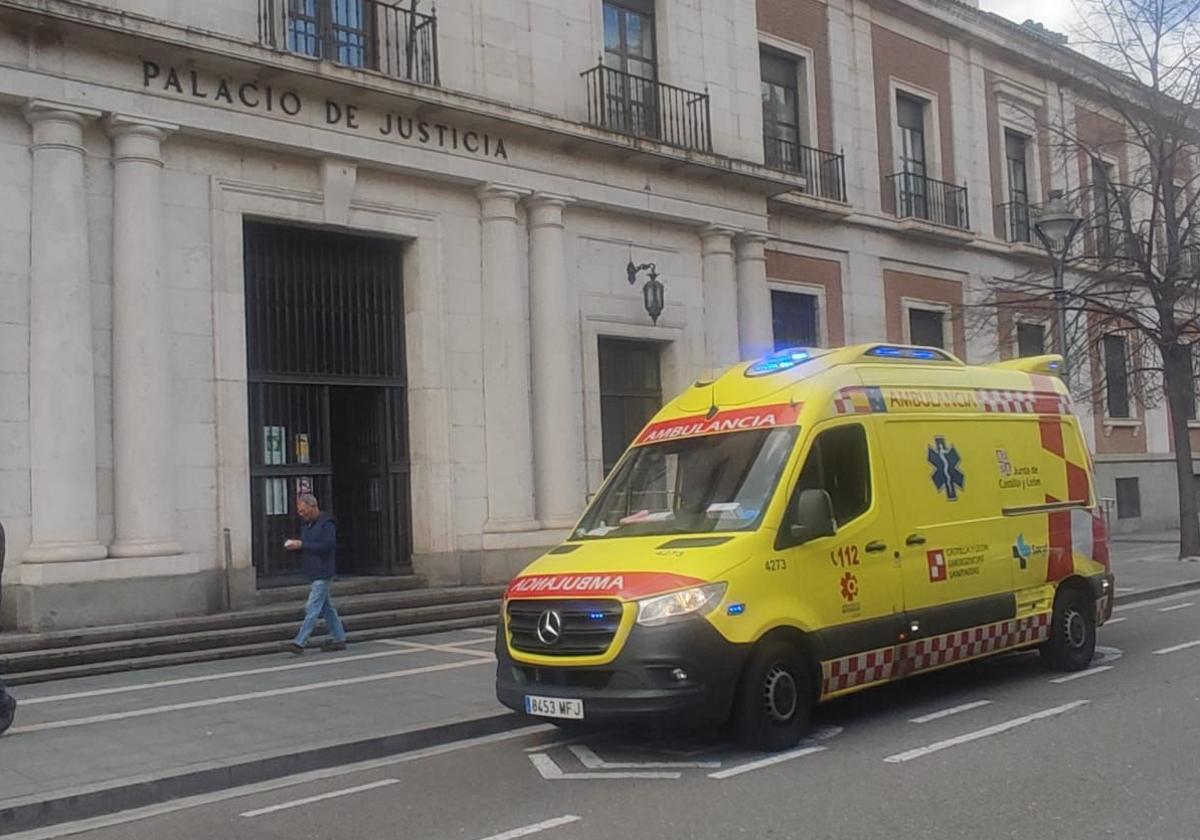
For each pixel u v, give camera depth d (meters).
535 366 16.36
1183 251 20.11
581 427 16.95
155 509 12.35
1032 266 26.62
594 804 6.45
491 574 15.41
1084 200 24.34
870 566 8.23
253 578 13.37
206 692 9.83
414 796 6.88
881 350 9.23
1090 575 10.48
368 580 14.64
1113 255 20.86
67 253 12.00
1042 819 5.76
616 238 17.70
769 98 21.69
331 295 14.98
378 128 14.63
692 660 7.02
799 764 7.10
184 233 13.16
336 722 8.54
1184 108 19.86
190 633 11.94
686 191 18.38
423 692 9.65
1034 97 27.83
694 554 7.44
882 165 23.70
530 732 8.62
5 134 11.96
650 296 17.66
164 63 12.79
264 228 14.41
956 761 7.03
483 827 6.12
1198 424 32.72
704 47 19.19
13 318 11.88
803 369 8.70
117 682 10.38
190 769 7.21
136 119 12.51
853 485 8.36
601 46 17.59
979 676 10.08
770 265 21.09
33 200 12.05
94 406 12.20
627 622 7.11
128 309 12.43
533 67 16.61
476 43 15.93
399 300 15.62
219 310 13.34
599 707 7.10
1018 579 9.59
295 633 12.44
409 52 14.96
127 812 6.79
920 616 8.53
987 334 25.30
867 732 7.97
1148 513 29.81
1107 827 5.59
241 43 13.02
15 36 11.80
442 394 15.41
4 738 8.17
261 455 14.18
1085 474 10.80
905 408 8.99
